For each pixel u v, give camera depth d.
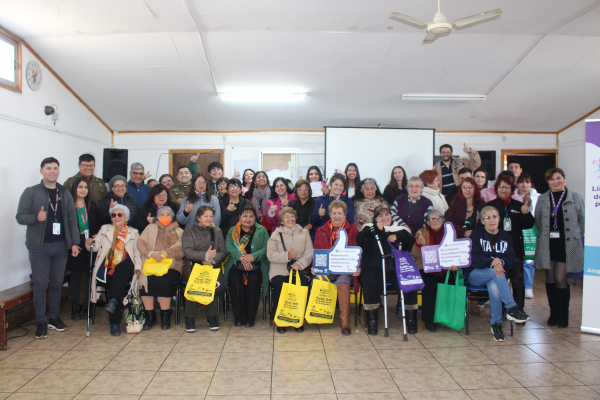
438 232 3.53
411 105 6.48
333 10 4.21
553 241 3.47
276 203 4.38
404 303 3.39
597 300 3.32
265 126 7.37
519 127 7.48
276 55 5.06
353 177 4.43
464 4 4.07
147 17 4.30
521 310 3.45
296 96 5.99
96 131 6.71
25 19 4.21
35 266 3.25
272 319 3.57
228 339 3.22
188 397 2.26
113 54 4.98
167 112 6.64
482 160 7.16
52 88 5.23
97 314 3.96
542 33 4.71
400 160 6.64
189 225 3.73
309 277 3.52
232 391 2.33
